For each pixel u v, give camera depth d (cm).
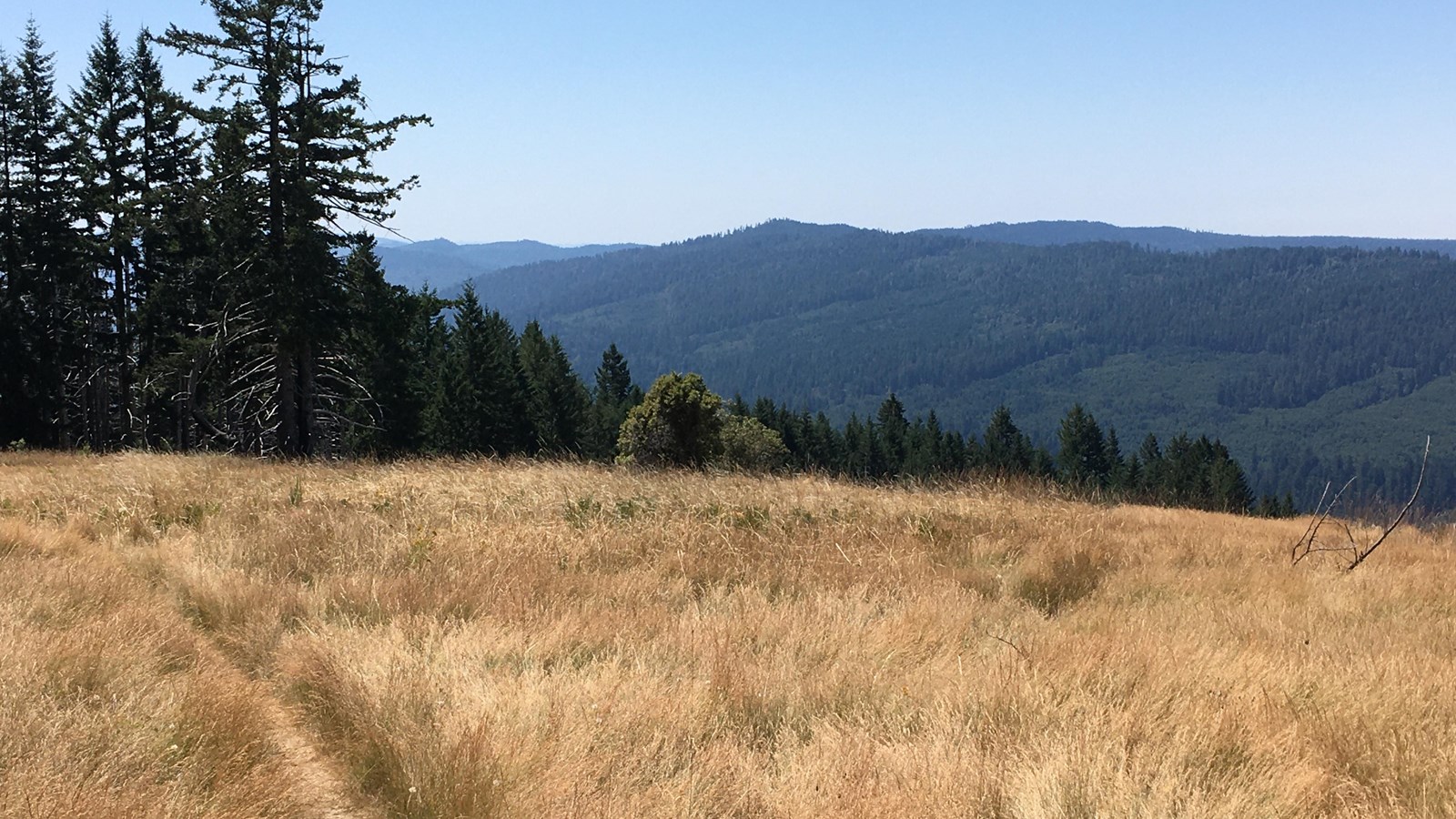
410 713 448
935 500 1342
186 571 765
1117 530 1197
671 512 1105
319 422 2717
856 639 594
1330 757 400
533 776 379
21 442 2683
